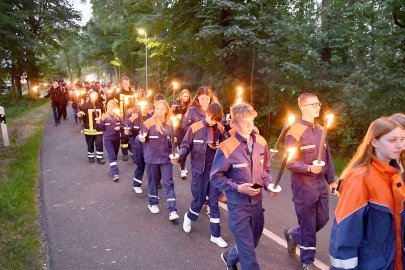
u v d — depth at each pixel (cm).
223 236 473
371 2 897
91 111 866
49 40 3178
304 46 1007
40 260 408
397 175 201
